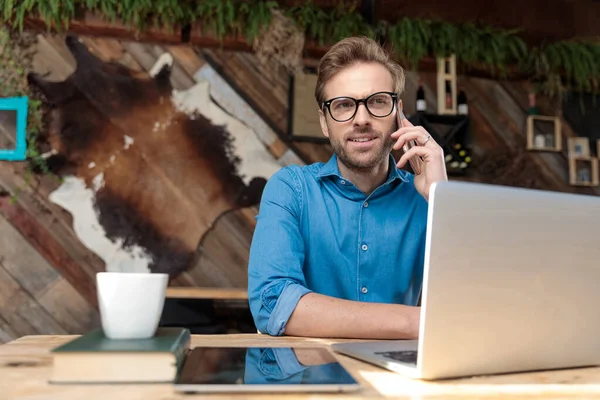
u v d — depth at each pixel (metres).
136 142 3.20
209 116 3.33
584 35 4.08
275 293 1.17
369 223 1.52
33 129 3.07
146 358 0.62
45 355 0.79
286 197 1.48
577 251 0.73
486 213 0.66
